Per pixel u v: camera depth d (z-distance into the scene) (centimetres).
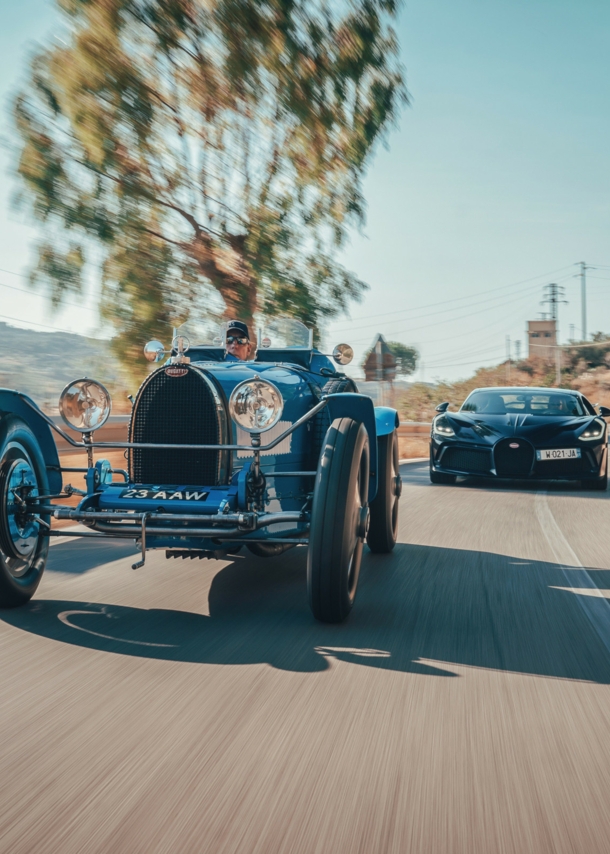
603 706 288
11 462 408
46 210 1407
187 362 430
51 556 573
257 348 590
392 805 212
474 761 240
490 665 334
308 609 427
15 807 209
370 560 573
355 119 1597
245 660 335
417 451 1981
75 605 426
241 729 262
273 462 454
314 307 1620
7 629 377
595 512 848
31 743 250
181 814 206
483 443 1064
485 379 6531
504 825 203
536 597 461
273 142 1612
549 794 220
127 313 1484
